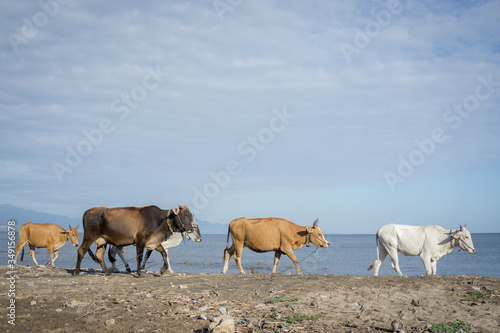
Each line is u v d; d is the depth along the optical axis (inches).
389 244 584.4
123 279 553.6
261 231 636.7
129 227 577.0
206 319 351.6
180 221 580.7
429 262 560.1
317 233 642.8
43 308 399.2
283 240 639.8
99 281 538.9
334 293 417.1
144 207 592.7
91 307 402.0
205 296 432.8
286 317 343.3
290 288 447.5
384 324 324.2
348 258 2215.8
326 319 340.5
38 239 781.9
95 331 328.2
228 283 502.0
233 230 652.1
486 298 383.2
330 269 1585.9
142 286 499.2
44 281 538.0
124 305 406.6
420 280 464.4
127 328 333.4
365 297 399.5
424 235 565.0
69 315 374.9
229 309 379.2
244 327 323.6
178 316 363.3
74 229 808.3
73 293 463.2
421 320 331.3
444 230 560.4
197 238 593.0
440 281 453.1
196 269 1486.2
